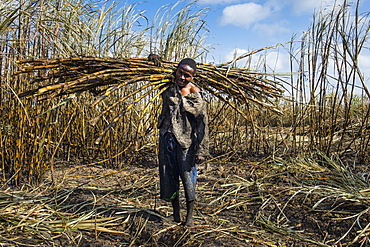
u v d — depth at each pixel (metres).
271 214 3.38
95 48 5.02
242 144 6.03
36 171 4.10
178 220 3.08
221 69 3.44
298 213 3.32
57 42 4.16
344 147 5.39
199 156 2.85
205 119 2.82
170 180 2.97
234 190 3.94
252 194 3.87
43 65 2.86
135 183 4.34
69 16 4.52
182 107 2.77
